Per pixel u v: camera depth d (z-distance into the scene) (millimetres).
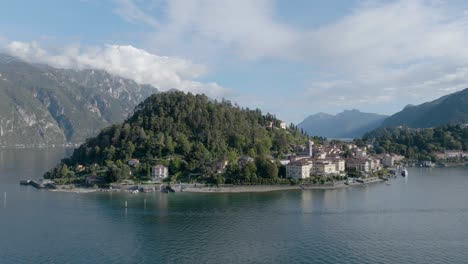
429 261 178375
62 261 179500
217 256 184250
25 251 191125
